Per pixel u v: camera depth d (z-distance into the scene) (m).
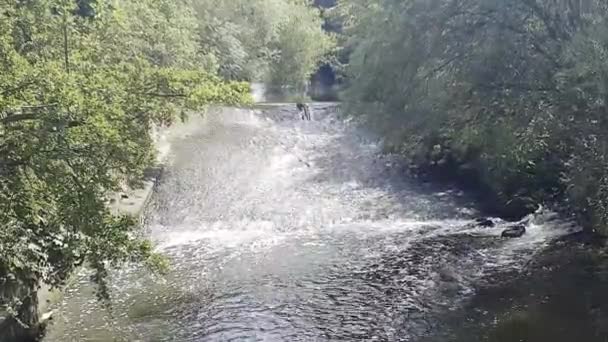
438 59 9.98
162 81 7.52
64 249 6.21
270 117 22.27
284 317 8.73
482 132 10.48
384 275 10.28
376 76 11.01
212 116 21.52
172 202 14.69
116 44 9.53
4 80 5.37
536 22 9.61
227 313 8.91
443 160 17.30
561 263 10.18
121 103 6.51
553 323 7.95
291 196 15.41
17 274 7.05
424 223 13.54
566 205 12.51
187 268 10.91
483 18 9.70
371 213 14.22
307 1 37.19
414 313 8.66
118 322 8.62
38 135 5.07
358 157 18.58
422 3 9.81
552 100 8.88
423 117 10.61
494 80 9.74
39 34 7.82
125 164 6.88
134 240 6.75
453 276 10.00
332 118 22.45
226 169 17.06
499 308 8.58
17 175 5.40
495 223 13.25
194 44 19.20
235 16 30.06
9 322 7.30
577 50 8.05
